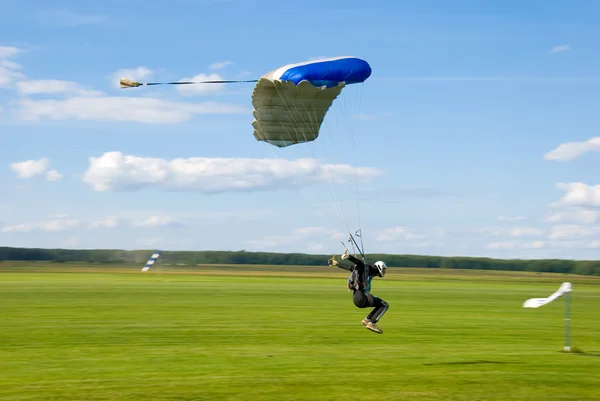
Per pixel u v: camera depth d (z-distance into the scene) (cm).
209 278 8369
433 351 2091
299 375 1666
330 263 1844
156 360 1870
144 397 1422
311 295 4862
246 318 3008
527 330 2758
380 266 1839
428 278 11131
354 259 1817
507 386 1564
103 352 2003
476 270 15488
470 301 4656
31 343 2159
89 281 6612
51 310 3262
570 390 1534
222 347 2125
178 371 1708
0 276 7838
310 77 2144
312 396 1443
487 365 1838
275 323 2820
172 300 4084
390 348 2145
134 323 2745
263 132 2370
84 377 1623
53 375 1645
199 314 3172
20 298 4072
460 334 2561
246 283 6888
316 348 2127
